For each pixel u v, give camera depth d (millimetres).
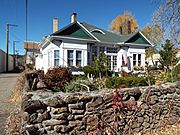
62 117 4984
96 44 20641
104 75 16672
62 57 18031
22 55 58156
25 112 4645
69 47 18391
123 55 21562
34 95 5266
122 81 9023
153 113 6418
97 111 5441
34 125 4664
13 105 8320
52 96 5145
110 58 21656
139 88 6496
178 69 13219
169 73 11539
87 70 16469
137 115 6062
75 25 19016
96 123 5391
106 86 8961
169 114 6781
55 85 9523
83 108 5285
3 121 6109
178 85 7156
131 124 5906
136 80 9211
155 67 17453
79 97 5254
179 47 14961
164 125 6621
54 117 4914
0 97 10219
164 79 10367
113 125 5613
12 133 4855
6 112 7188
